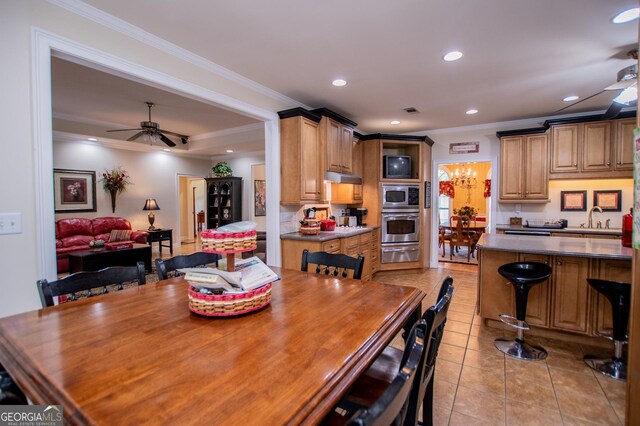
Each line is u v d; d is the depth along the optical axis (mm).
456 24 2223
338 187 5156
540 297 2836
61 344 997
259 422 654
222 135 6281
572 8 2031
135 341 1024
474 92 3605
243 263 1499
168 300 1448
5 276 1727
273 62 2820
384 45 2520
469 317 3365
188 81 2650
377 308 1358
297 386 782
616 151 4074
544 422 1781
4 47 1706
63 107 4574
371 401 1170
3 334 1068
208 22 2197
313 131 3793
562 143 4348
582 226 4590
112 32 2154
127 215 6918
